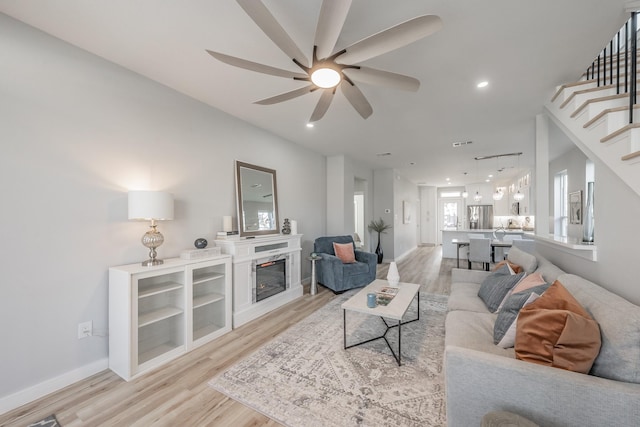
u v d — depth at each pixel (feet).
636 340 3.67
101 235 7.27
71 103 6.73
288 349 8.22
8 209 5.82
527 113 10.82
